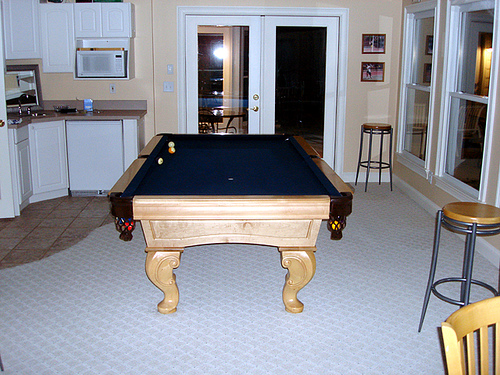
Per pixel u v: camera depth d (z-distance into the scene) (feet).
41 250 13.10
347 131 20.16
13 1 17.10
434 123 16.16
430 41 17.24
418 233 14.53
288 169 10.89
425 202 16.76
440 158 15.64
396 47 19.48
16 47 17.43
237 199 8.39
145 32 18.88
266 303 10.23
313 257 9.39
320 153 20.49
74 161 17.76
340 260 12.53
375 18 19.24
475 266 12.13
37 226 14.90
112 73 18.43
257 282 11.25
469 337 4.43
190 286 11.03
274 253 13.11
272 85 19.97
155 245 9.19
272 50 19.66
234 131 20.38
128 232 8.81
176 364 8.14
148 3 18.63
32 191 16.96
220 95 20.03
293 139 13.71
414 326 9.37
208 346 8.66
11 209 15.40
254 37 19.54
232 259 12.64
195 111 20.07
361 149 19.61
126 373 7.89
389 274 11.69
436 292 9.12
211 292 10.73
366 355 8.43
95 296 10.50
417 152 18.45
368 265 12.21
